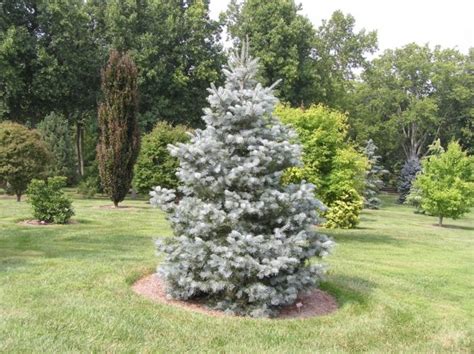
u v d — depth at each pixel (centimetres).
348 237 1486
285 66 3328
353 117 4297
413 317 655
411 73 4975
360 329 586
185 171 652
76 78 2864
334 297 732
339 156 1334
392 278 902
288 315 635
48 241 1080
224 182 639
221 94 658
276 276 626
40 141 2127
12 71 2555
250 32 3494
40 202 1365
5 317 534
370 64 4462
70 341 480
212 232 636
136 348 477
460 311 723
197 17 3108
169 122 3134
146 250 1009
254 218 651
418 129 5050
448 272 1026
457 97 4806
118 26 2922
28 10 2834
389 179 5109
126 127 1831
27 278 708
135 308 593
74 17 2817
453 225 2331
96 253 941
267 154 645
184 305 641
